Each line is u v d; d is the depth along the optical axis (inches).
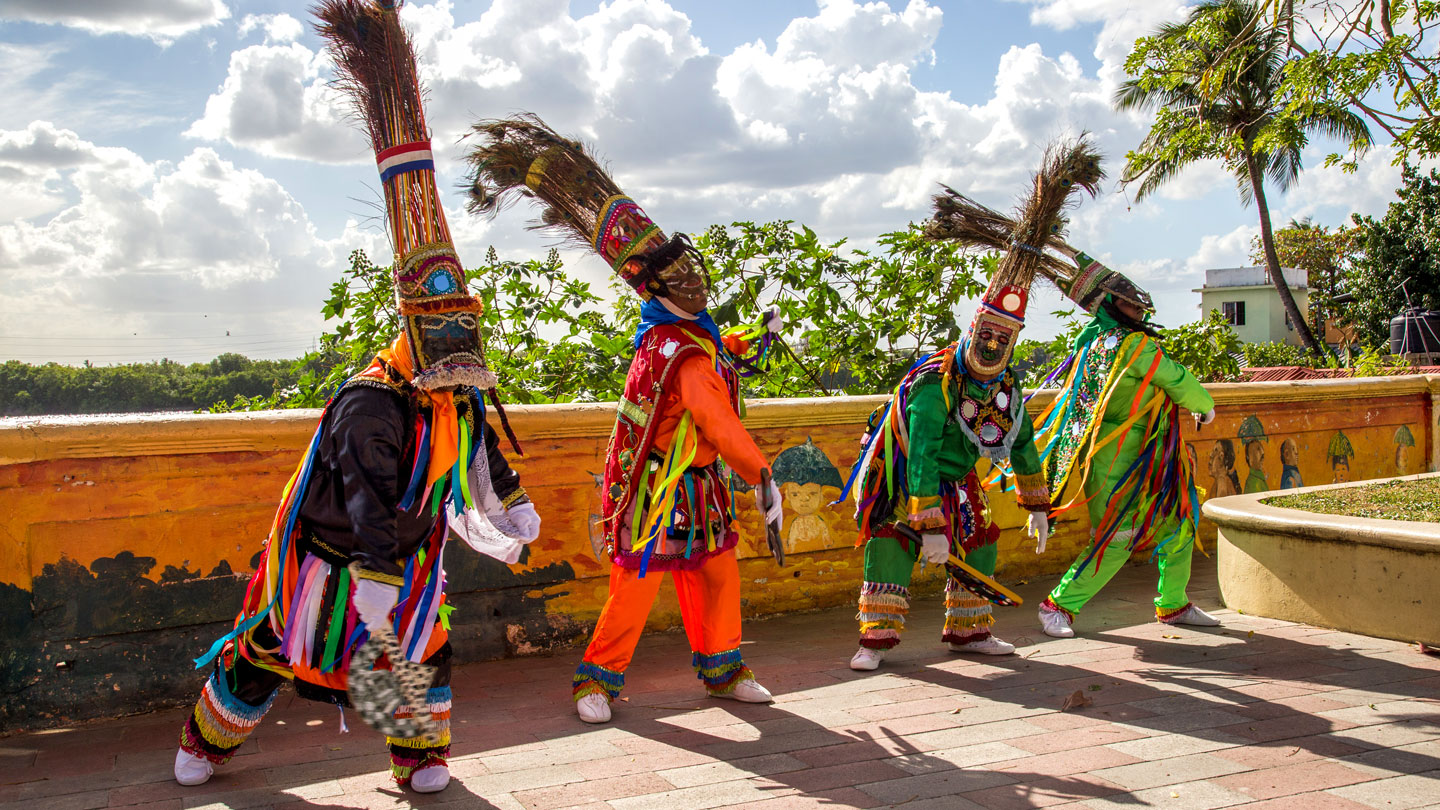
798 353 294.5
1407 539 181.8
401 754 121.0
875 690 165.0
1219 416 301.7
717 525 154.9
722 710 155.6
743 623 219.1
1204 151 304.2
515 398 257.8
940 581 251.0
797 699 160.7
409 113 117.6
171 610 163.8
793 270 285.3
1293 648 185.2
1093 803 115.0
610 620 153.9
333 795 121.0
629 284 153.6
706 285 153.4
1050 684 166.9
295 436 170.9
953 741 137.9
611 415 199.6
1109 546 201.5
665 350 149.9
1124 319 206.5
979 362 173.3
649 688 170.6
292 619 111.3
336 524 111.0
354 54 118.0
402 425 113.7
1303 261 1801.2
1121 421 203.2
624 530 153.4
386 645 105.9
